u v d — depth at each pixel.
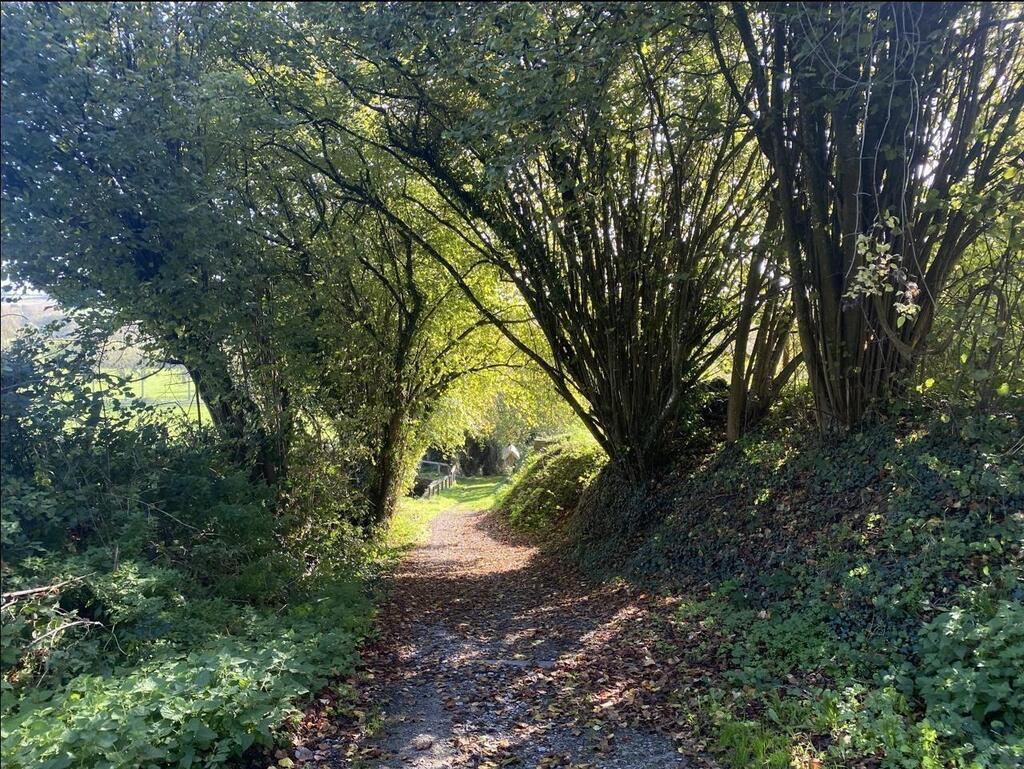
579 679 6.23
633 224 11.11
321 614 7.44
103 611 5.18
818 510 7.72
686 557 9.23
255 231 8.80
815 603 6.18
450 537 20.81
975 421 6.69
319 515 10.68
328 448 11.02
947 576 5.39
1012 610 4.51
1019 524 5.41
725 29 7.98
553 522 18.27
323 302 10.45
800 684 5.15
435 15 7.55
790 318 10.38
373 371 13.29
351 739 4.96
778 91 7.69
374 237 13.30
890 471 7.20
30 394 6.07
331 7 8.11
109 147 6.66
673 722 5.05
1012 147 7.73
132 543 5.92
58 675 4.42
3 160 6.03
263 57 9.31
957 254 7.55
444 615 9.47
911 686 4.56
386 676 6.49
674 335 10.96
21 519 5.34
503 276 14.08
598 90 7.44
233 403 9.14
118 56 7.30
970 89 7.21
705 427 12.75
